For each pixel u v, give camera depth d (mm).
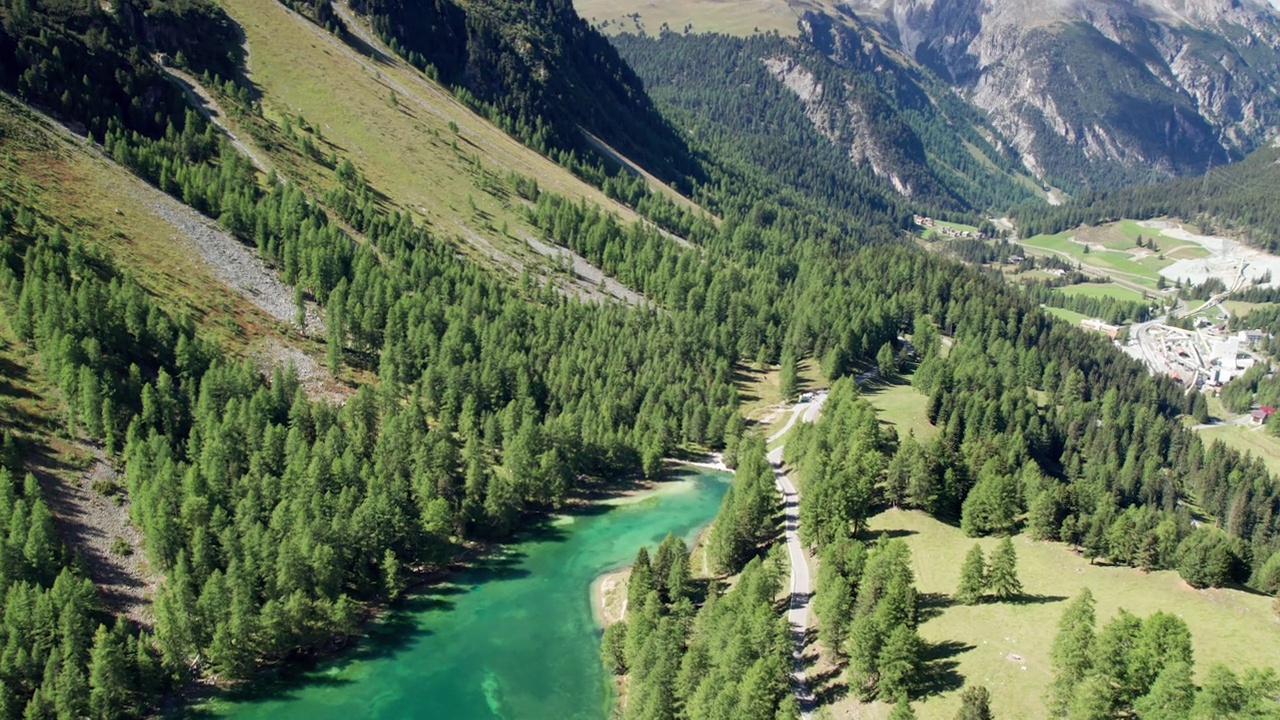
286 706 106375
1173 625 77688
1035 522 115438
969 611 99375
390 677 111938
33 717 95938
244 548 118438
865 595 96438
